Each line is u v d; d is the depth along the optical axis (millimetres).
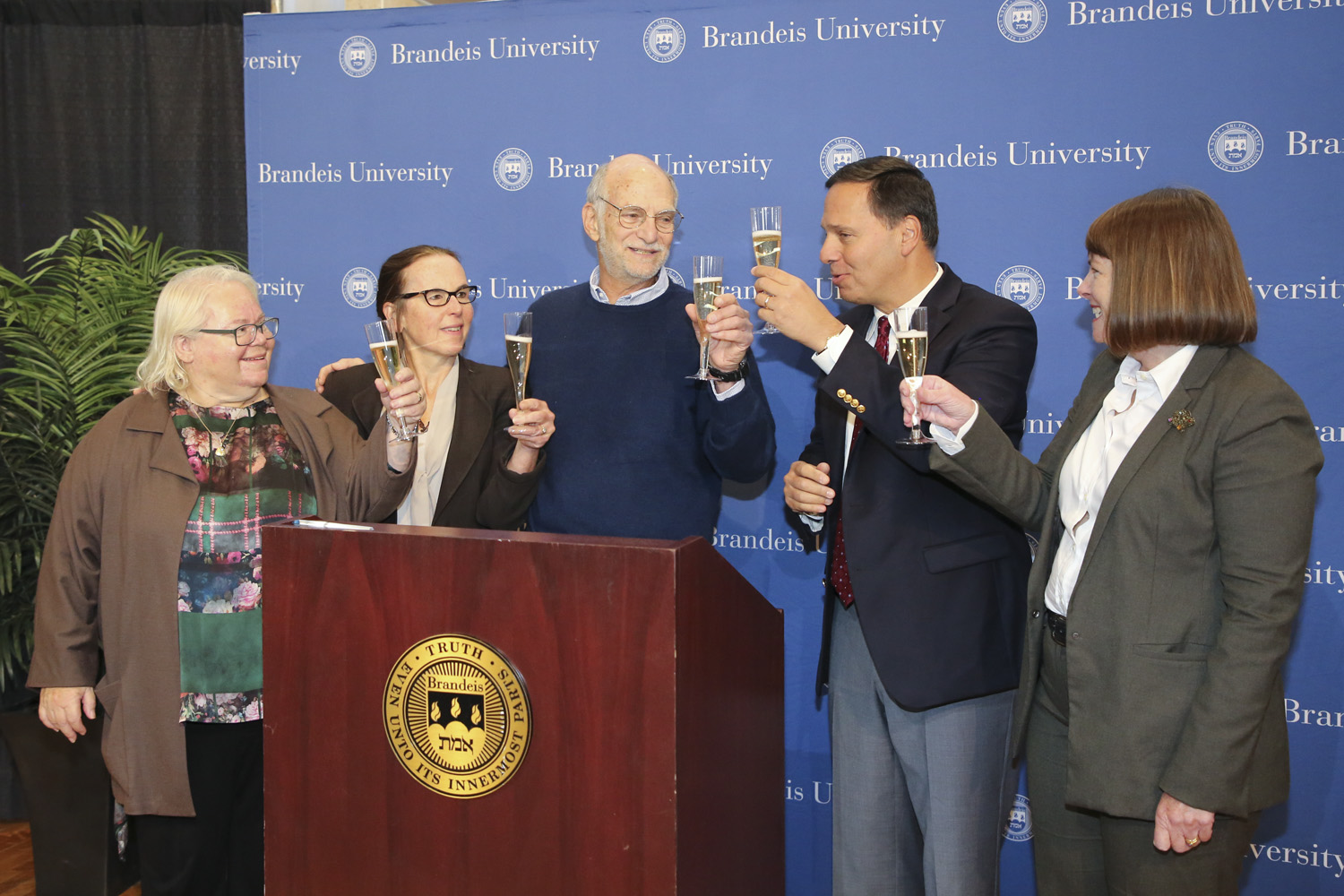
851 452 2096
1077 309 2590
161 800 2012
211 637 2027
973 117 2609
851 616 2203
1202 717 1544
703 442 2340
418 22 2959
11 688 3393
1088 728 1662
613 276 2359
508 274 2969
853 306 2734
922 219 2080
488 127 2943
